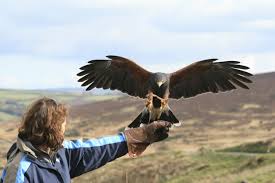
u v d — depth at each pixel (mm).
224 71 7285
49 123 5402
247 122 164125
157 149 128625
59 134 5477
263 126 157750
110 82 7270
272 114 170000
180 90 7230
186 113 179750
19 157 5387
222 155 73125
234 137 145625
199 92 7266
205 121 168875
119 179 76875
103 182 76438
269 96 186250
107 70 7277
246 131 153125
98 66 7254
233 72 7277
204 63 7180
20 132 5445
